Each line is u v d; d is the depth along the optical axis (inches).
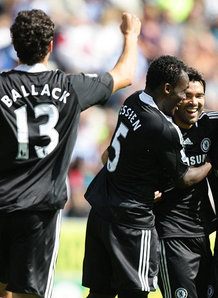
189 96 673.6
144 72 1728.6
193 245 698.2
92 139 1583.4
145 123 629.0
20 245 571.5
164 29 1815.9
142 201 642.2
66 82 568.1
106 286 678.5
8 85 555.2
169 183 676.7
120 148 645.3
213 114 701.9
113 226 643.5
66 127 566.9
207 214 711.1
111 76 582.2
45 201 559.8
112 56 1699.1
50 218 573.6
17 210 557.3
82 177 1518.2
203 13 1899.6
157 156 635.5
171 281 690.2
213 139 699.4
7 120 549.6
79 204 1456.7
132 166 639.8
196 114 681.6
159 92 636.1
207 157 694.5
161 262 695.1
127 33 606.2
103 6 1753.2
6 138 551.2
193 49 1834.4
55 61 1636.3
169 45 1798.7
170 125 627.2
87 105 573.0
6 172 558.3
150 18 1812.3
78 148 1550.2
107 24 1733.5
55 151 562.3
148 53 1754.4
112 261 645.9
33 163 558.6
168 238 691.4
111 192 653.3
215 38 1886.1
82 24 1697.8
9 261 589.0
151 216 652.7
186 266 689.0
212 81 1822.1
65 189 572.1
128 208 637.3
